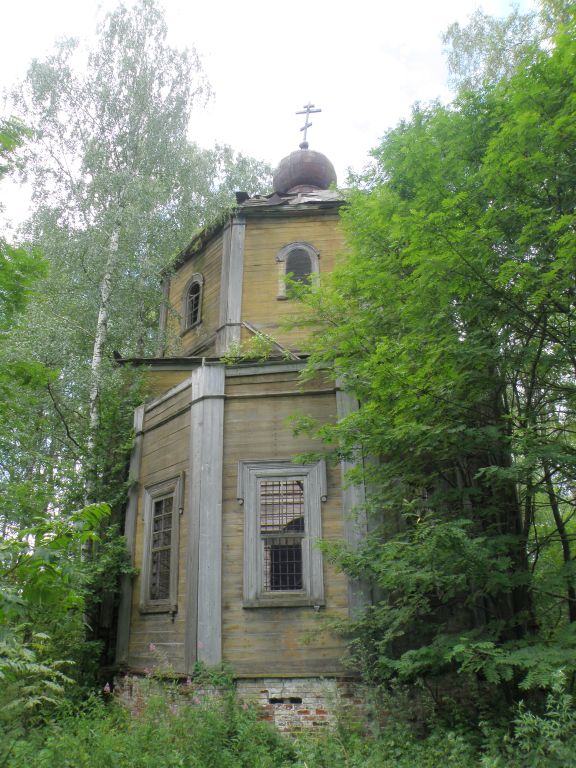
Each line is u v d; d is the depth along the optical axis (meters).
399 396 8.20
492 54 18.45
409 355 8.37
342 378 10.36
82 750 6.45
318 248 14.53
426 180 8.87
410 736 8.05
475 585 8.37
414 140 9.39
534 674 6.44
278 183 17.39
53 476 13.05
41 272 8.76
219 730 7.71
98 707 8.75
